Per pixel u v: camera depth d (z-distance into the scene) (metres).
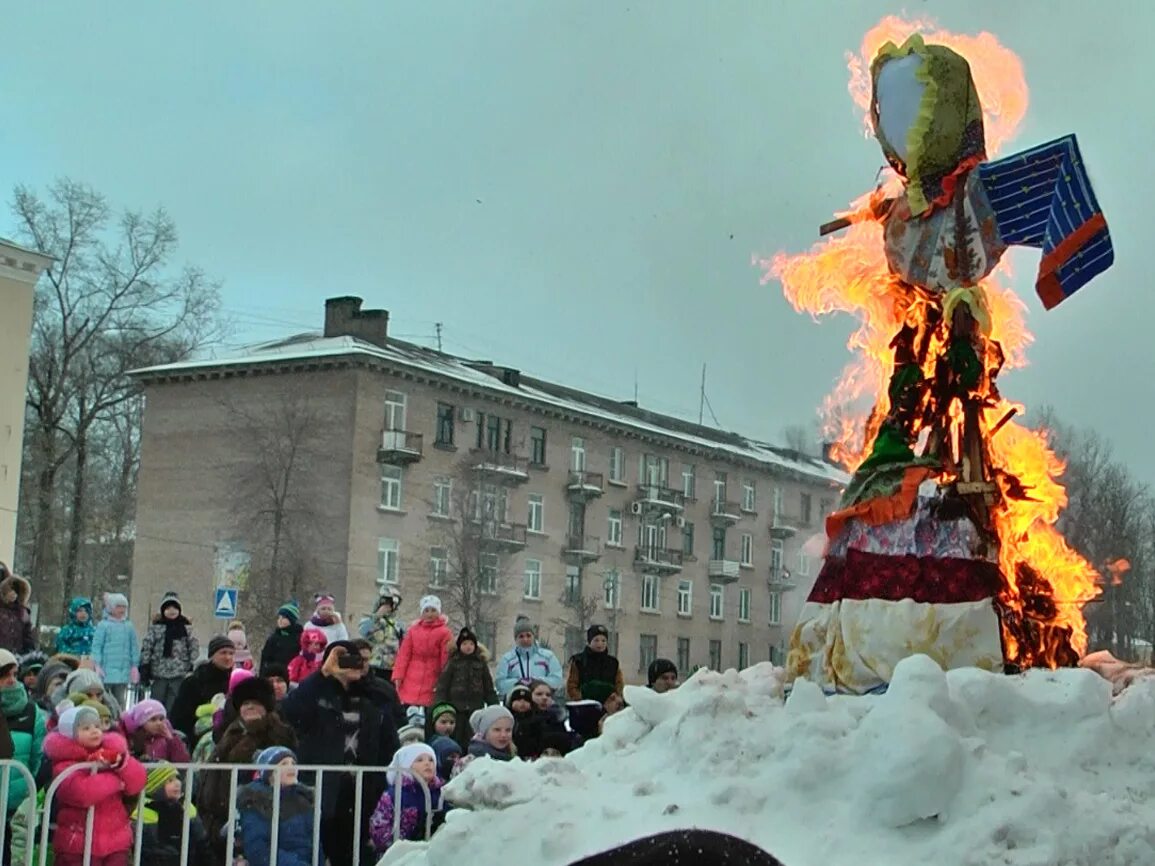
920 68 5.40
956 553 5.05
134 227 39.62
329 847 7.34
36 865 6.79
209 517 42.44
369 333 43.94
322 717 8.16
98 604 44.88
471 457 43.72
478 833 4.68
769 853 4.14
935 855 4.07
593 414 47.12
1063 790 4.22
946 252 5.36
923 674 4.47
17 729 7.71
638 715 5.23
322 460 41.03
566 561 46.19
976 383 5.25
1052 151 5.27
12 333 30.70
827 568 5.30
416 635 11.62
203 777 7.30
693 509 48.69
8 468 30.44
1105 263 5.18
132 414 45.12
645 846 4.20
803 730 4.54
